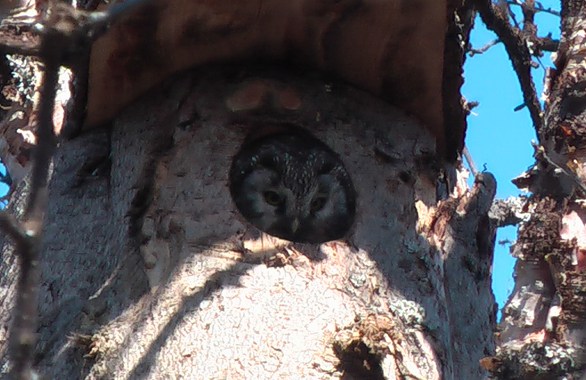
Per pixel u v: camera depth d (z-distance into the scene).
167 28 5.92
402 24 5.95
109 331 5.61
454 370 6.02
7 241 6.48
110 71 6.18
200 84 6.27
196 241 5.77
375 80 6.36
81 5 5.69
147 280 5.78
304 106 6.27
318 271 5.75
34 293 2.86
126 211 6.05
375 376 5.41
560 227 4.45
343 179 6.67
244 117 6.20
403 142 6.39
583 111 4.74
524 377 4.10
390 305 5.75
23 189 6.64
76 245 6.11
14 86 7.22
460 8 6.03
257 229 5.85
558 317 4.23
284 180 6.80
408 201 6.20
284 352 5.39
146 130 6.29
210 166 6.02
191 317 5.51
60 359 5.64
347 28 6.01
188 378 5.32
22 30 5.73
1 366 5.68
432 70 6.22
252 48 6.21
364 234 5.98
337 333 5.49
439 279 6.08
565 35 5.14
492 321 6.42
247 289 5.59
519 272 4.47
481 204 6.57
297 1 5.79
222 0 5.75
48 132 2.95
